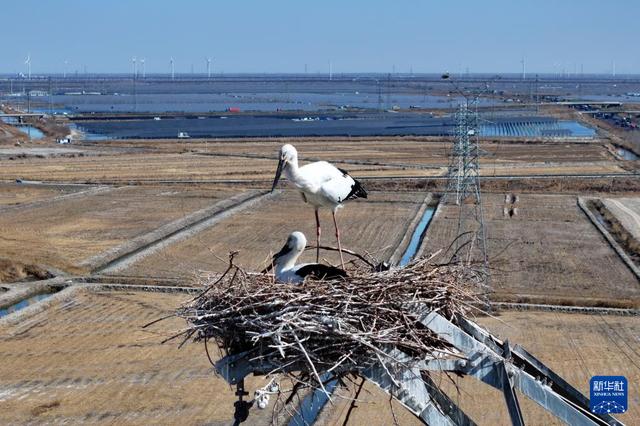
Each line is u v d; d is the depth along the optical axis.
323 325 7.92
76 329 23.80
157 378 19.75
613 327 24.25
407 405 8.27
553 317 25.16
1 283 29.64
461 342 8.32
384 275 8.70
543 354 21.41
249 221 40.94
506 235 37.69
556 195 51.78
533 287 28.61
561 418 8.27
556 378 9.29
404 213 43.44
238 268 8.61
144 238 36.28
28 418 17.61
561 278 30.08
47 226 39.66
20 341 22.77
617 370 20.28
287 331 7.89
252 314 8.17
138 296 27.50
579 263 32.59
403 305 8.34
